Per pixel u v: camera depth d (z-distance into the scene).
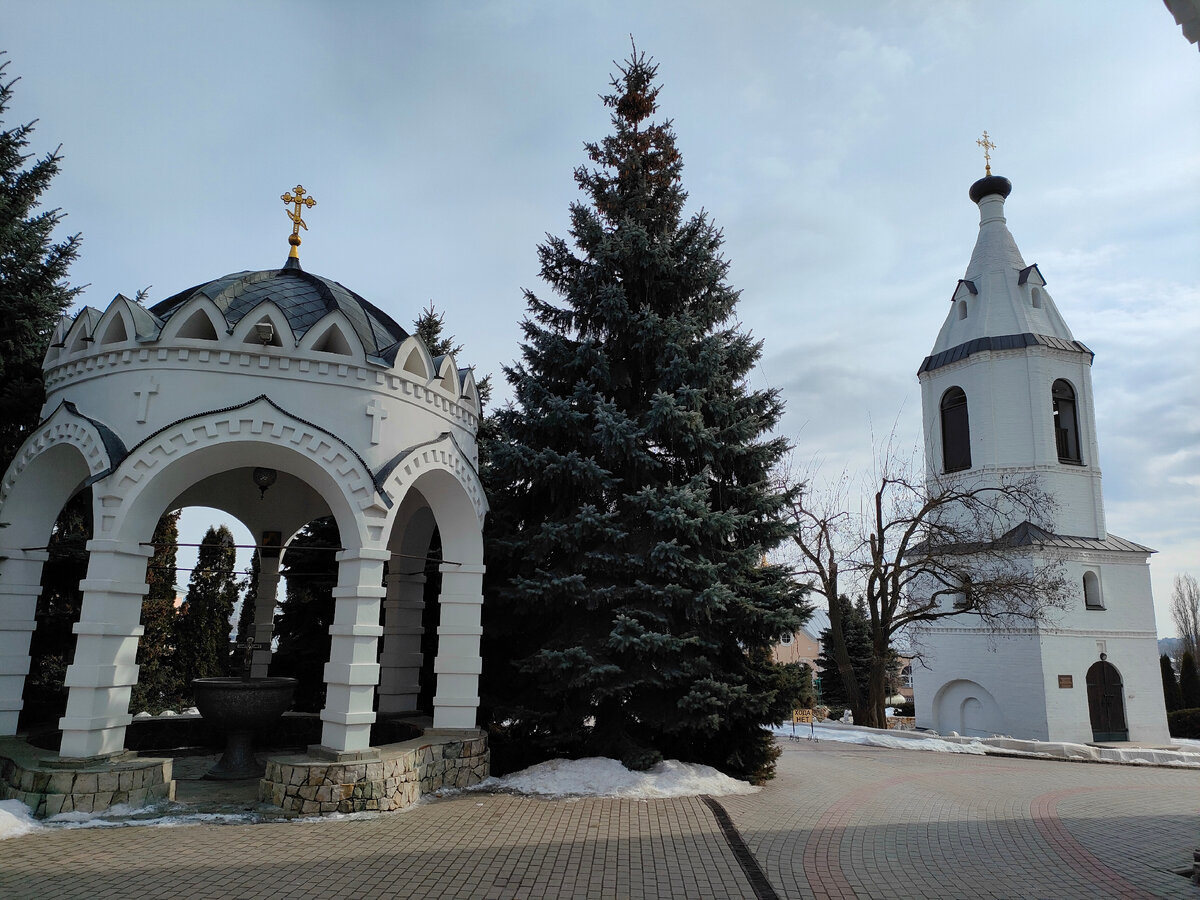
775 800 10.96
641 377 13.70
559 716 12.02
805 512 23.62
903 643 28.94
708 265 13.85
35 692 14.73
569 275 14.23
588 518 11.80
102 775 8.59
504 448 12.41
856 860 7.99
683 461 13.20
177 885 6.51
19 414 13.36
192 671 21.91
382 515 10.09
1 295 14.20
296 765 8.98
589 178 15.22
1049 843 9.06
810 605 13.05
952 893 7.04
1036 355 27.59
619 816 9.33
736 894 6.76
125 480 9.30
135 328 9.85
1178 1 6.35
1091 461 27.81
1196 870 7.65
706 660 11.62
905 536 23.53
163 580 20.50
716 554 12.55
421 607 14.09
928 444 30.25
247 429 9.73
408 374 10.92
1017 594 22.59
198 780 10.64
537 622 12.65
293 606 17.84
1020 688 25.25
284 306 10.98
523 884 6.85
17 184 15.46
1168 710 34.16
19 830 7.74
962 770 15.77
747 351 13.73
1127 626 26.20
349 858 7.39
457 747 10.85
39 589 10.84
